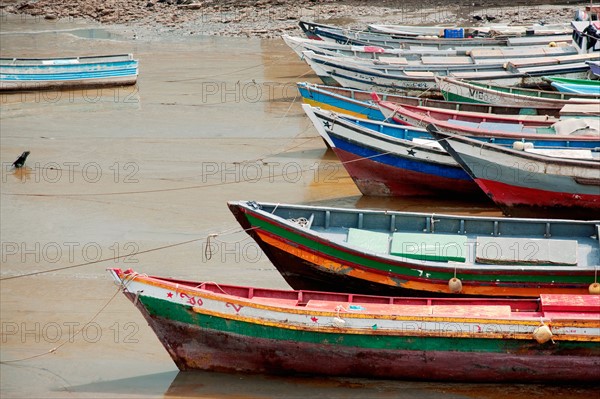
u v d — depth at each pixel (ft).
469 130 109.40
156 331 73.72
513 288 78.18
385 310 71.31
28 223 109.50
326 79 159.84
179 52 205.98
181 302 71.87
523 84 152.25
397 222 86.74
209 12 244.42
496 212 112.47
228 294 75.31
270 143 140.56
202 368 75.10
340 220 87.15
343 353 71.87
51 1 265.54
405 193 115.65
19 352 79.10
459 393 71.51
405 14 234.79
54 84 177.68
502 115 122.01
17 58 193.57
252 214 80.79
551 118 119.24
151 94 172.24
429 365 71.46
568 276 76.84
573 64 156.15
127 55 185.16
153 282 71.92
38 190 121.08
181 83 179.11
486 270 77.56
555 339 68.54
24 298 89.56
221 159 132.77
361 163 113.50
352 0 249.55
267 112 157.99
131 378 74.59
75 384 73.61
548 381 71.36
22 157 129.90
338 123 111.65
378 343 70.90
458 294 79.05
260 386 73.05
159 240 103.09
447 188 113.70
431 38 185.06
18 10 261.03
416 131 116.67
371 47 175.42
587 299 70.74
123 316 85.87
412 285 79.77
